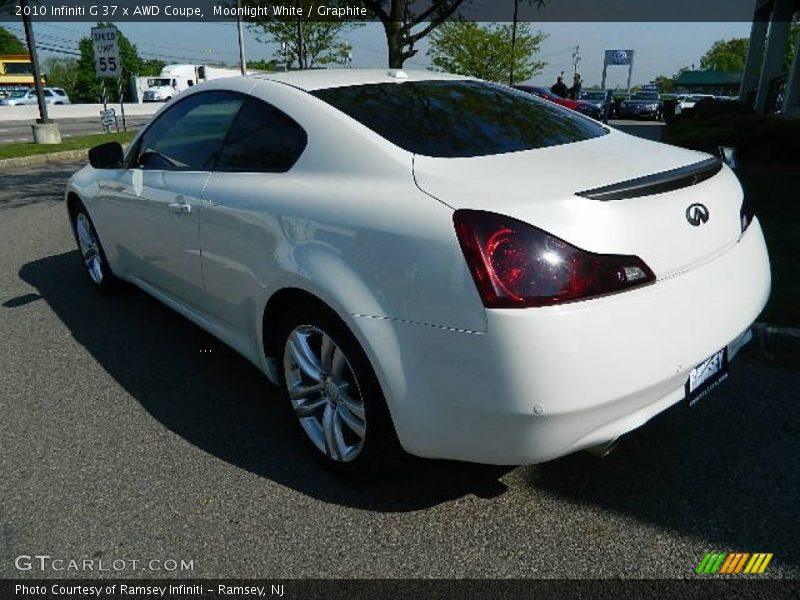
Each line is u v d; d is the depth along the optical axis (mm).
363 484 2434
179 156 3227
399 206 2043
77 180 4375
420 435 2045
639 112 30453
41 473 2539
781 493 2332
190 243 3010
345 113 2459
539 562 2047
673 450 2602
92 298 4543
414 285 1947
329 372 2393
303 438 2609
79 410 3016
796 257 4453
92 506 2342
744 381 3115
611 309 1817
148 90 43469
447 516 2266
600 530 2176
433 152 2256
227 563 2072
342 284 2121
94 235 4379
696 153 2539
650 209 1953
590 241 1818
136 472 2539
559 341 1767
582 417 1846
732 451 2584
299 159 2486
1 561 2092
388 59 7617
